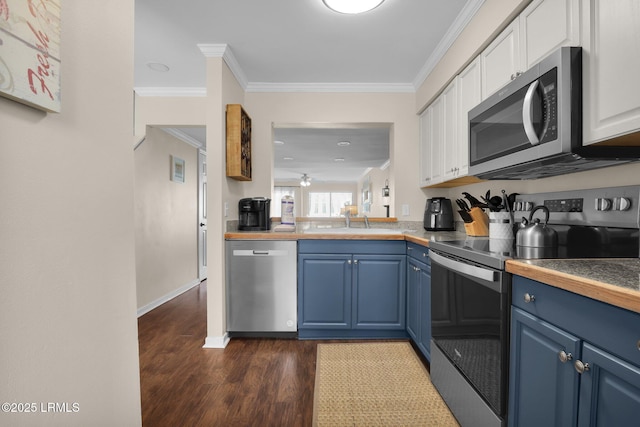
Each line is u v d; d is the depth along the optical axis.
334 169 8.24
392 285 2.41
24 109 0.51
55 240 0.58
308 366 2.04
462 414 1.42
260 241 2.44
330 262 2.42
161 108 3.23
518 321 1.07
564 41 1.24
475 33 1.90
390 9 1.93
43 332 0.55
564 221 1.59
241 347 2.34
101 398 0.71
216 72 2.35
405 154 3.04
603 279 0.78
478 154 1.74
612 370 0.73
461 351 1.44
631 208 1.23
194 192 4.65
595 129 1.08
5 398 0.48
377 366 2.04
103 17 0.72
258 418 1.53
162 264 3.72
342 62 2.59
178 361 2.12
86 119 0.67
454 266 1.42
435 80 2.53
